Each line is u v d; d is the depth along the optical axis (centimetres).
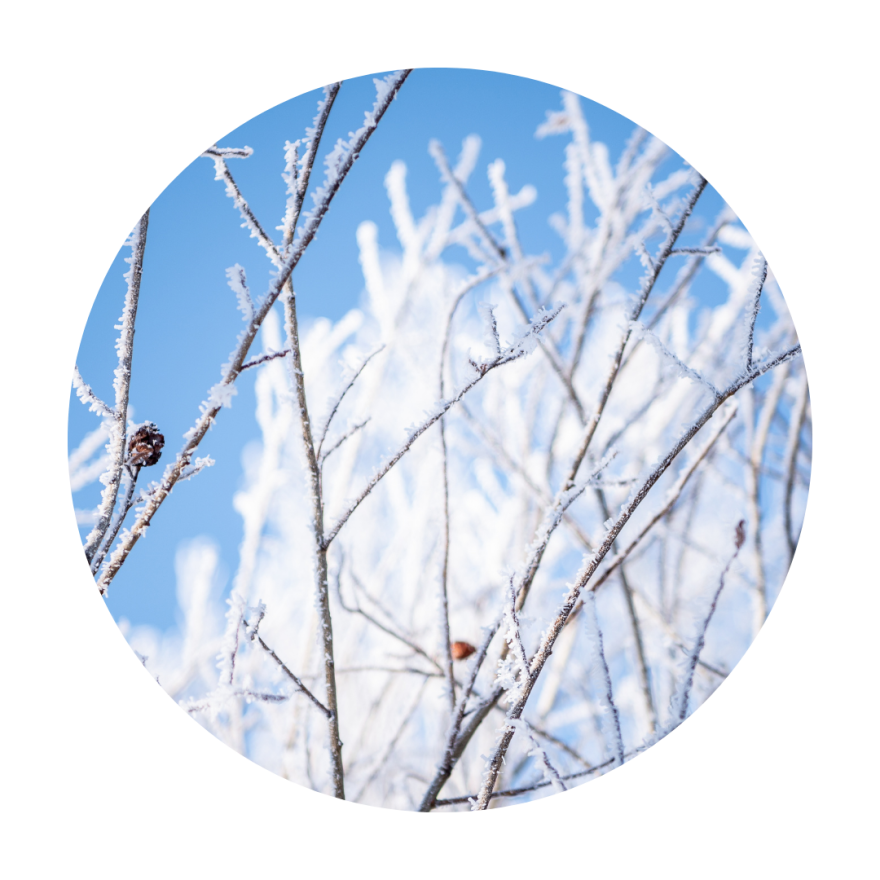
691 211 85
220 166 82
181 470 81
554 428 101
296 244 81
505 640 86
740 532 85
